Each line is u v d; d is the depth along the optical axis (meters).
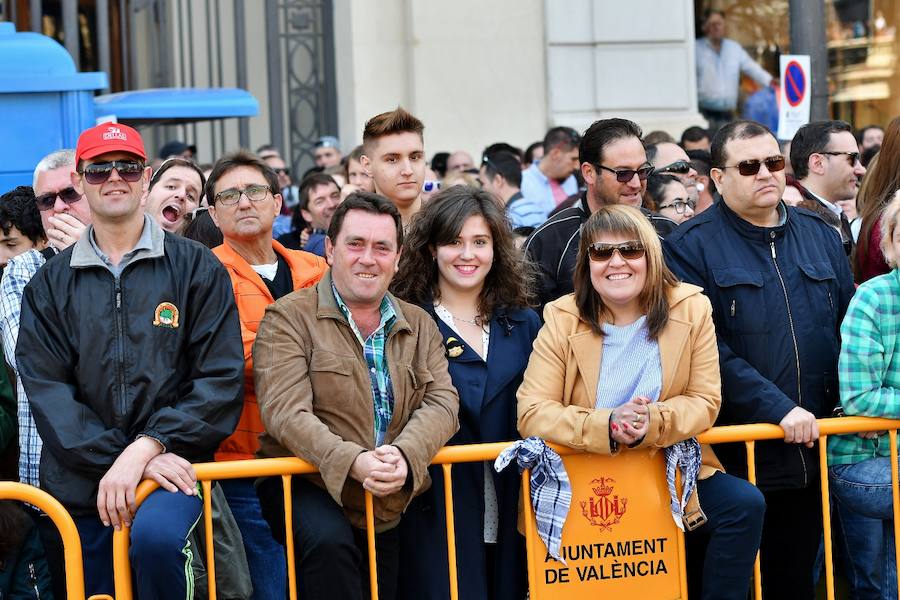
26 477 4.46
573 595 4.30
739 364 4.49
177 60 10.80
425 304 4.56
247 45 10.62
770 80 11.46
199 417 3.98
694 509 4.33
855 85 12.19
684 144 9.06
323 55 10.56
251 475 4.06
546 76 10.66
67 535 3.92
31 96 6.38
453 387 4.32
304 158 10.56
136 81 10.25
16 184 6.38
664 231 5.23
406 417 4.23
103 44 8.98
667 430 4.21
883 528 4.79
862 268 5.14
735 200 4.62
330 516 4.08
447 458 4.21
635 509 4.33
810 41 7.77
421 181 5.56
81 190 5.02
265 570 4.71
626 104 10.75
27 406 4.45
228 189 4.80
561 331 4.39
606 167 5.13
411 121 5.54
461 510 4.35
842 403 4.49
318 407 4.18
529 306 4.66
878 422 4.43
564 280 5.07
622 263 4.27
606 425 4.18
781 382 4.54
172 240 4.18
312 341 4.19
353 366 4.17
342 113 10.55
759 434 4.38
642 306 4.36
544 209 8.62
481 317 4.56
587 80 10.73
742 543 4.27
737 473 4.60
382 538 4.28
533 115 10.68
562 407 4.29
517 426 4.38
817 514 4.73
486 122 10.60
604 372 4.35
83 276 4.04
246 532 4.68
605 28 10.68
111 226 4.08
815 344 4.57
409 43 10.46
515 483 4.45
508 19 10.59
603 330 4.36
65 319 4.02
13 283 4.60
